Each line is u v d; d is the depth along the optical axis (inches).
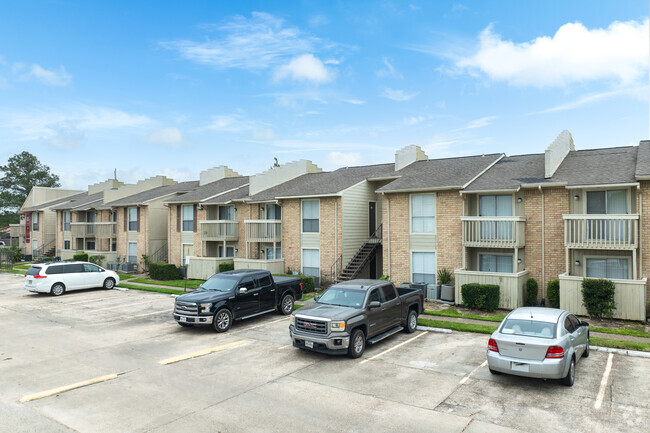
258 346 516.7
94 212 1675.7
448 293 768.3
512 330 389.1
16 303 833.5
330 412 327.9
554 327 379.6
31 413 330.3
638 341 508.7
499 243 733.9
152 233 1387.8
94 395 366.3
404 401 347.9
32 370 434.3
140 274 1349.7
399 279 869.2
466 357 464.4
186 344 527.8
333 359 462.9
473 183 795.4
